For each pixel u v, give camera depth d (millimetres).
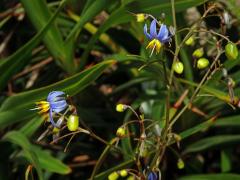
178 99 546
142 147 432
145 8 502
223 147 588
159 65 491
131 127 555
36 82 642
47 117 450
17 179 586
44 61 663
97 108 633
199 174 572
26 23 640
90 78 464
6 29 644
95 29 599
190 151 590
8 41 664
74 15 588
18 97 471
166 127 439
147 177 444
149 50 477
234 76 545
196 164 619
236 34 598
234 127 635
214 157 697
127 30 606
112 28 609
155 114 554
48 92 468
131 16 512
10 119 489
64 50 540
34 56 658
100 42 647
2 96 652
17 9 615
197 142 585
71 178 677
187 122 565
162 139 443
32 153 491
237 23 591
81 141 654
